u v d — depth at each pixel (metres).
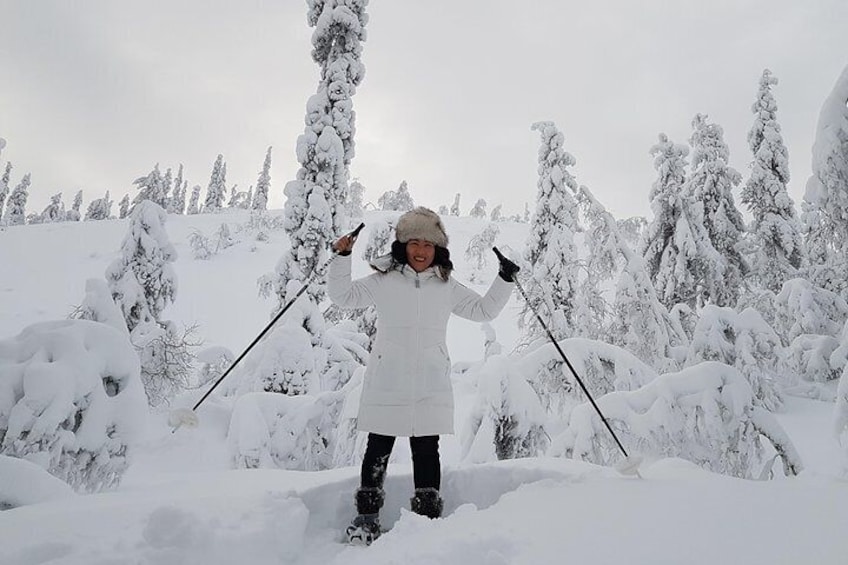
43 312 28.66
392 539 2.05
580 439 4.46
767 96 19.58
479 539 1.77
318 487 2.68
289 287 12.59
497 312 3.11
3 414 3.17
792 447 4.12
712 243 18.20
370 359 2.88
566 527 1.82
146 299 13.30
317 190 13.41
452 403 2.83
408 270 2.96
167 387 12.30
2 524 1.91
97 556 1.70
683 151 17.75
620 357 5.46
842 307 14.76
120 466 3.50
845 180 6.18
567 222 15.00
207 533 1.90
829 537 1.54
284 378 10.84
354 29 14.46
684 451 4.28
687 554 1.49
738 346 11.14
